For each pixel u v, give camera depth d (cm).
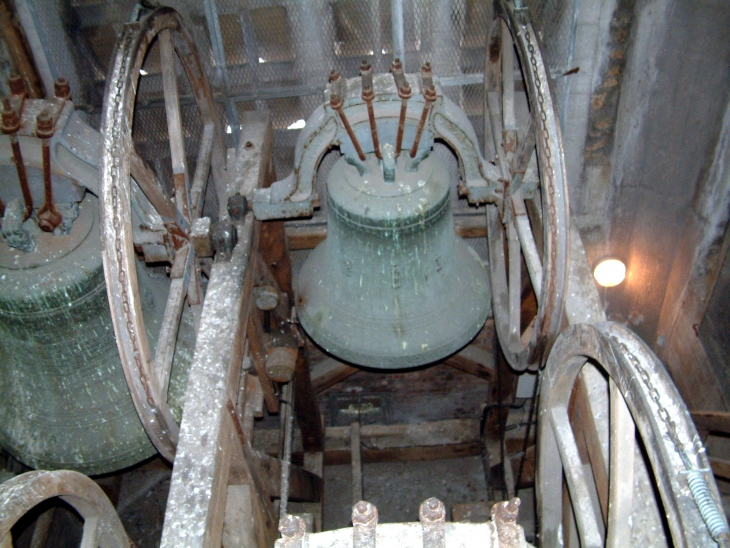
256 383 416
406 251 321
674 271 563
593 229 562
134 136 496
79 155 294
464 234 521
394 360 348
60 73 468
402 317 345
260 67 473
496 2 334
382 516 691
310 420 623
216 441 282
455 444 684
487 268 547
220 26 454
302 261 571
